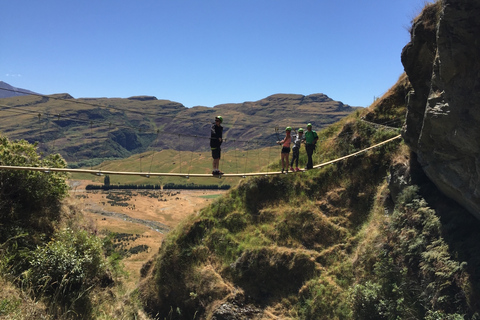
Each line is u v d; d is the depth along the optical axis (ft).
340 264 60.39
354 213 67.82
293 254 64.34
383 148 70.95
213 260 70.49
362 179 71.05
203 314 64.54
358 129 76.79
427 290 41.98
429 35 42.19
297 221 69.82
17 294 23.67
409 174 56.49
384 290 47.60
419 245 46.50
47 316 23.41
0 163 34.76
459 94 34.83
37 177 37.29
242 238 71.97
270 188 77.82
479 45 32.30
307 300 57.82
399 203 54.90
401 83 75.66
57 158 41.34
